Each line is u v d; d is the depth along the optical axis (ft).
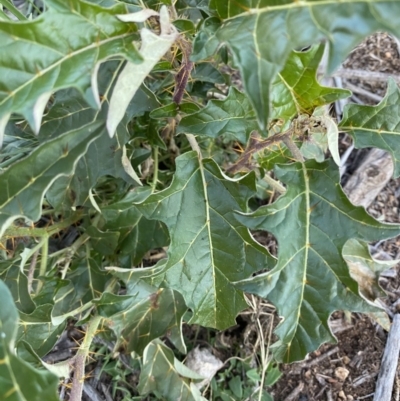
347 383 1.58
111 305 1.20
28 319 1.19
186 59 1.07
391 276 1.72
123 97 0.90
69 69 0.83
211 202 1.15
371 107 1.11
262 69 0.72
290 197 1.01
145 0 1.19
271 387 1.60
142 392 1.44
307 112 1.03
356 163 1.86
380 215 1.81
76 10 0.85
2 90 0.81
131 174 1.20
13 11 1.12
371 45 2.02
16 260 1.29
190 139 1.23
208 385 1.55
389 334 1.59
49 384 0.72
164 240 1.41
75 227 1.72
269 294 0.99
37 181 0.90
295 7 0.73
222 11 0.86
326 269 1.01
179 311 1.35
